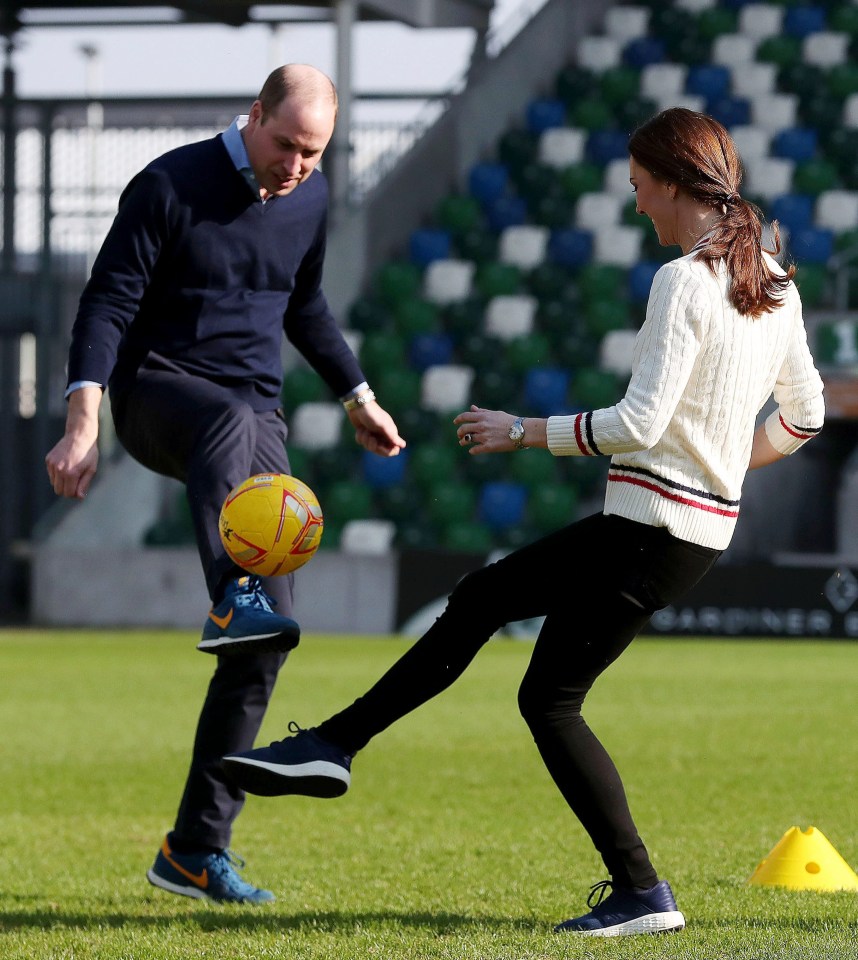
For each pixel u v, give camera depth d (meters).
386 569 58.75
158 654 47.06
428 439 66.56
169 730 28.53
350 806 19.73
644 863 11.40
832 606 54.22
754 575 54.69
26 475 73.38
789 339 11.58
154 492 67.31
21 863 15.67
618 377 66.62
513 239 73.94
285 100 12.77
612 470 11.23
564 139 77.88
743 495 64.94
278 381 14.00
